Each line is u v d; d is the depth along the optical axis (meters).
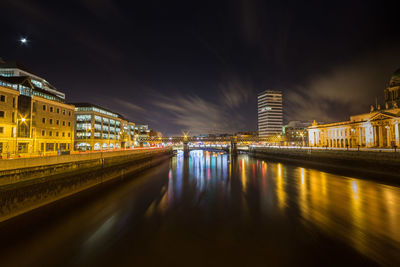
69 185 24.48
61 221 17.30
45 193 20.56
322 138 81.00
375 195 24.73
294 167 55.50
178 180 37.16
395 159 32.94
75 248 13.08
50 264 11.50
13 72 56.62
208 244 13.48
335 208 20.30
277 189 28.97
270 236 14.50
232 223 16.89
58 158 22.64
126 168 43.28
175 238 14.32
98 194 26.42
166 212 19.62
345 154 44.81
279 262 11.43
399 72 64.56
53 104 52.69
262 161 77.00
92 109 77.88
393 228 15.60
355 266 11.01
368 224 16.39
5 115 37.78
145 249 12.92
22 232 15.19
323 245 13.21
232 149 110.69
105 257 12.08
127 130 108.00
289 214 18.81
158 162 73.31
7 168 16.50
